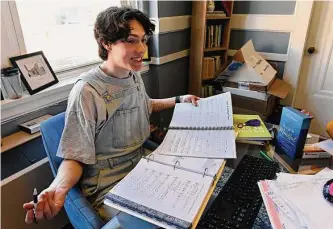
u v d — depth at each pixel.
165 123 2.12
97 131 0.95
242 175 0.85
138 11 0.91
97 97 0.92
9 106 1.12
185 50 2.24
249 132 1.01
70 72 1.50
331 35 2.08
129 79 1.02
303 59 2.26
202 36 2.09
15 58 1.17
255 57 2.08
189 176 0.73
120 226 0.67
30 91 1.19
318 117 2.36
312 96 2.33
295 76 2.24
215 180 0.73
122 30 0.86
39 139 1.21
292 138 0.90
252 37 2.34
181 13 2.07
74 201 0.84
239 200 0.74
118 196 0.66
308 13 2.00
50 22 1.38
